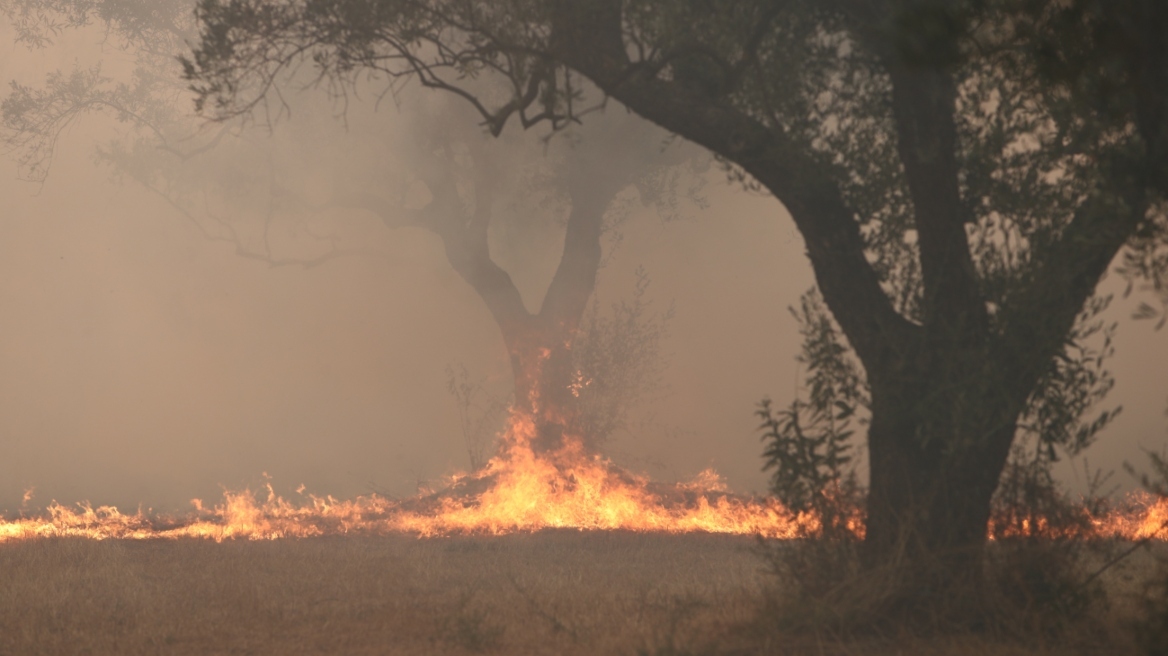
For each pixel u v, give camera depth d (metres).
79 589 25.38
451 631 19.45
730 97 20.03
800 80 20.05
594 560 31.73
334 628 20.55
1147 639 14.30
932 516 17.23
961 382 16.61
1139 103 12.54
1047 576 17.16
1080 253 16.75
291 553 32.41
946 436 17.02
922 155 17.05
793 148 18.20
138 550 33.59
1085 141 16.70
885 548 17.53
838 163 19.59
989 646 15.54
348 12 20.88
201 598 23.98
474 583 26.23
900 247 19.20
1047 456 17.61
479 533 40.38
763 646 16.34
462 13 20.58
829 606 16.98
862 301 18.05
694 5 19.42
